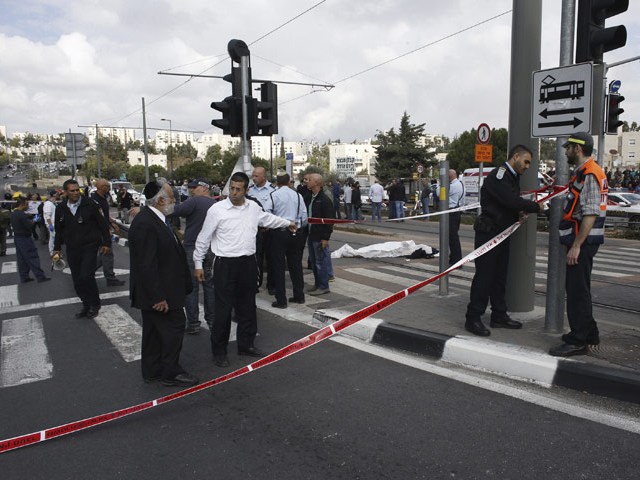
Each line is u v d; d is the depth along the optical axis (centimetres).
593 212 416
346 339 570
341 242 1457
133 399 434
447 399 404
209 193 639
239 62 926
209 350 559
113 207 3712
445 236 693
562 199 489
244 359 521
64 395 446
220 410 402
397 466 312
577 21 461
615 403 384
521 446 329
